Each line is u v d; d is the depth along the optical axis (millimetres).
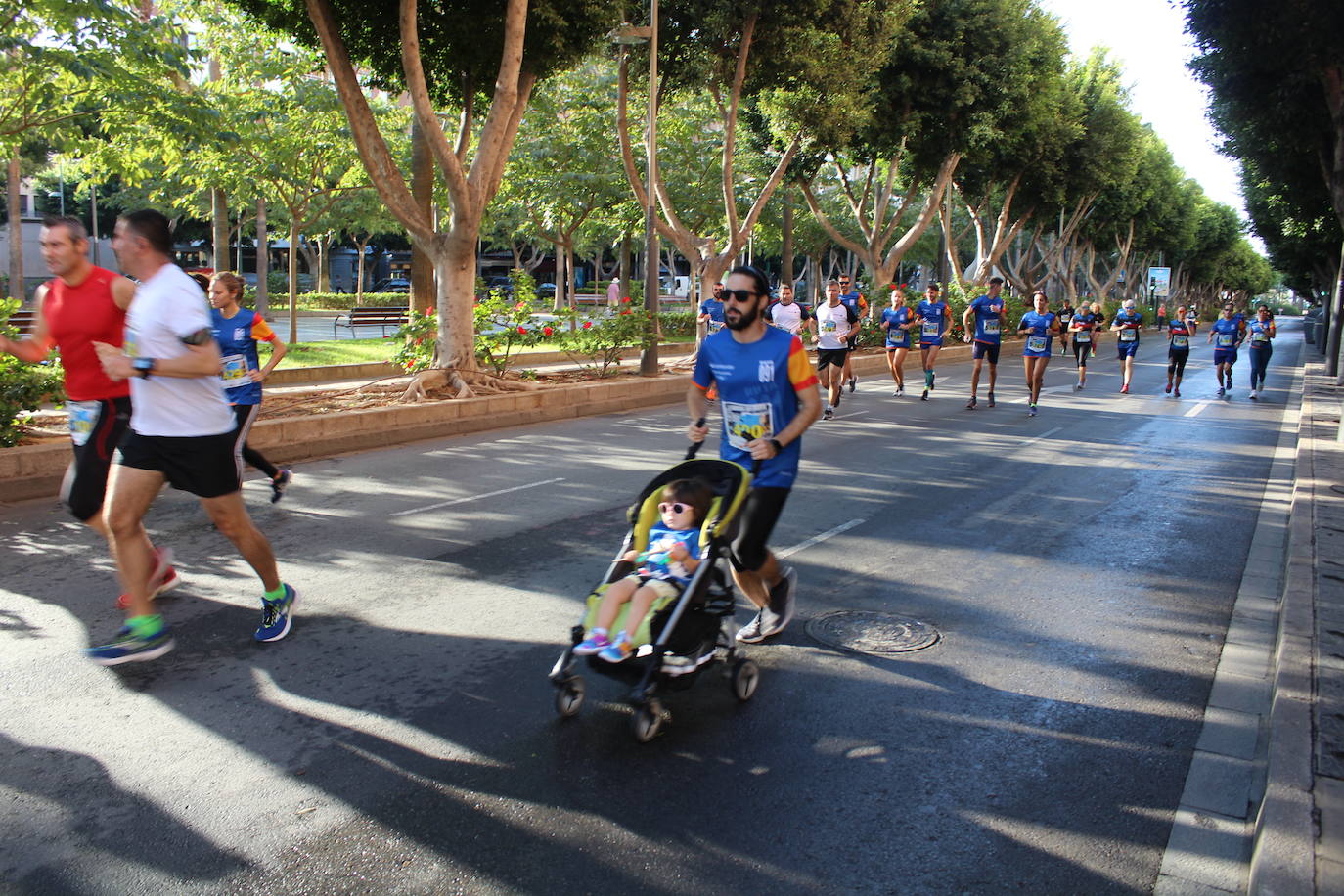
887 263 27078
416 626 5395
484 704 4430
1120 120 34562
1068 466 10617
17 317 14680
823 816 3578
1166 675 4969
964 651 5207
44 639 5090
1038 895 3158
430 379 13367
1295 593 5738
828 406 15414
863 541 7344
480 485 9117
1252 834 3523
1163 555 7172
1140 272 73188
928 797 3732
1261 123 17688
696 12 17875
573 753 3998
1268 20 14328
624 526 7594
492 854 3297
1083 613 5859
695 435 4855
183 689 4535
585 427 13078
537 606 5738
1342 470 10000
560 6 13469
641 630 4004
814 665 4980
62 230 4789
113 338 4977
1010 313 34250
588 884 3148
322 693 4523
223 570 6328
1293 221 28438
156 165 23891
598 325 17828
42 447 8547
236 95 18312
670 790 3727
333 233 40281
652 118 17500
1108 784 3861
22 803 3543
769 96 20578
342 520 7699
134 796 3609
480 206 13453
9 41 11344
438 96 15758
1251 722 4449
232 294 7617
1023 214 34750
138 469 4500
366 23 13438
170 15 16922
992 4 23578
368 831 3410
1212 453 11703
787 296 15656
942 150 25500
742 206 32500
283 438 10562
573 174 26906
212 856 3254
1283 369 28359
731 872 3234
